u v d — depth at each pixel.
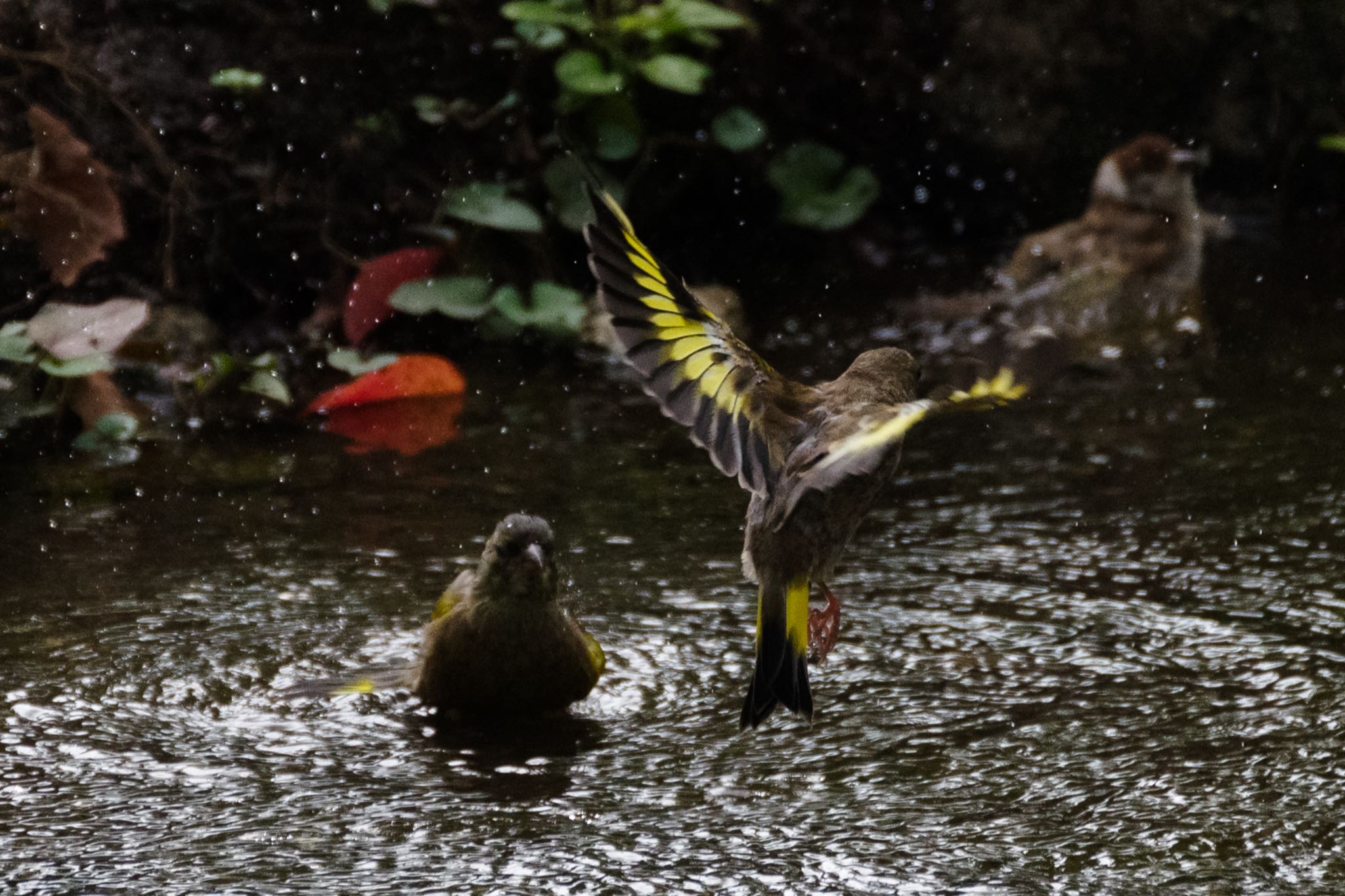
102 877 6.28
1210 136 19.97
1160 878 6.33
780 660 6.36
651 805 7.00
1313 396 13.68
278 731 7.74
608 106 16.42
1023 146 18.88
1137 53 19.28
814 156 17.73
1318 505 11.16
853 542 10.59
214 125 15.01
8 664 8.45
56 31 14.53
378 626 9.03
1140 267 15.90
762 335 15.24
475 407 13.38
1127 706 8.09
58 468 11.73
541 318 14.58
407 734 7.73
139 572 9.78
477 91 16.27
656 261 5.61
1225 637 8.99
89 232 13.20
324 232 15.27
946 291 16.70
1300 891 6.23
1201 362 14.81
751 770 7.36
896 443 6.52
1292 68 20.00
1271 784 7.21
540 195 16.38
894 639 8.97
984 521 10.98
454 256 15.56
